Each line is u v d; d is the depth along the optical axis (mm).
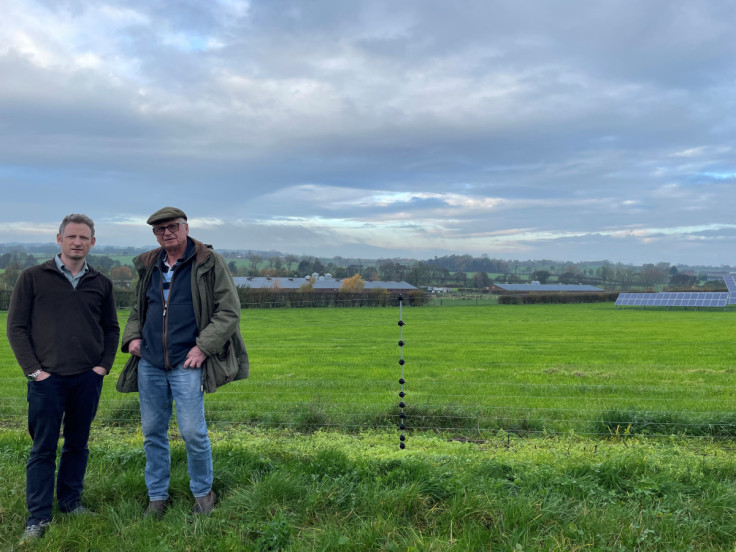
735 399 10969
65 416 4520
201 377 4453
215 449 5617
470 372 15672
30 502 4199
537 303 83062
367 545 3920
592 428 8094
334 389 12383
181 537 4039
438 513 4355
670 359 19766
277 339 27688
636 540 3916
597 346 24734
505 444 7289
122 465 5426
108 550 3924
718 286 153750
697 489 4707
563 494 4605
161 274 4586
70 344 4297
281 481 4711
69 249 4309
